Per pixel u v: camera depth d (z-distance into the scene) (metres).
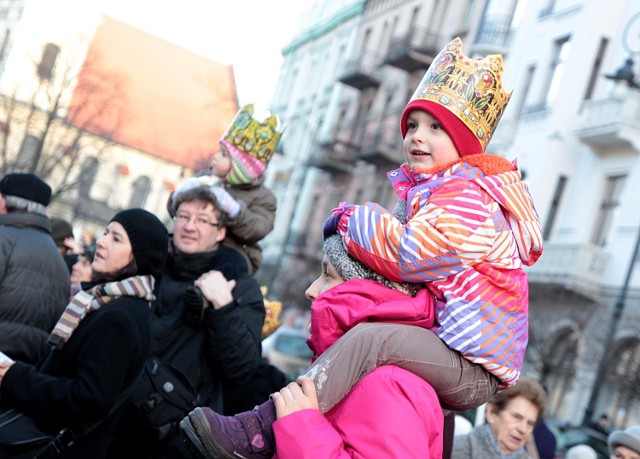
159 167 61.53
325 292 2.65
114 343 3.75
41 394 3.71
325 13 44.50
